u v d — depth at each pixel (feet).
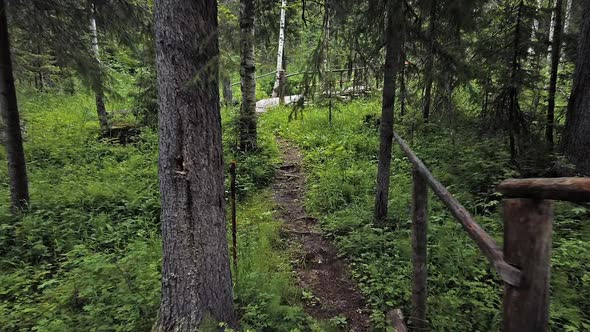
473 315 11.88
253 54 30.78
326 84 19.62
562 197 4.35
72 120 39.81
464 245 15.62
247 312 12.51
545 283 5.01
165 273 11.21
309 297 14.67
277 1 20.52
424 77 18.31
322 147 32.91
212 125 10.67
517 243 5.18
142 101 35.17
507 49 23.20
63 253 17.21
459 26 16.05
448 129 28.09
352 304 14.33
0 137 30.99
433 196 20.07
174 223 10.76
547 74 35.04
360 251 17.46
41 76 49.80
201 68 9.93
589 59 19.20
